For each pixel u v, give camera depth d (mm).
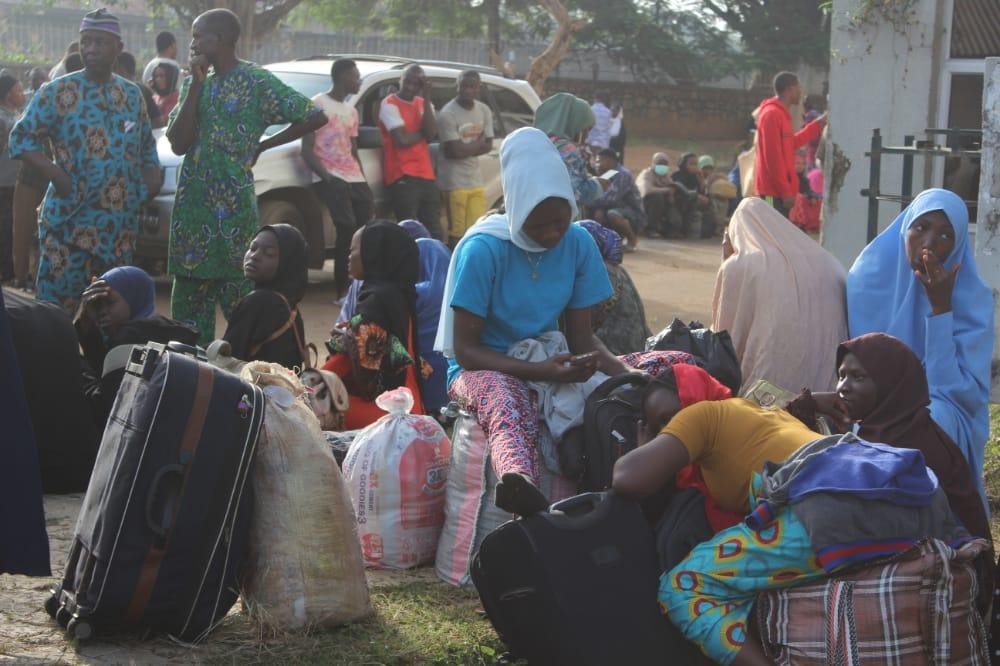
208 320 7133
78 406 5039
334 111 9602
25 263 9367
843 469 3365
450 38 32375
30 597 3898
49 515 4770
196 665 3443
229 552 3623
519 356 4297
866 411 3914
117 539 3445
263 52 29391
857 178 7652
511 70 13227
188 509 3496
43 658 3438
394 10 31125
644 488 3516
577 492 4191
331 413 5188
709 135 35906
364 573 3867
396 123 10336
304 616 3691
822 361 4875
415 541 4441
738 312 4945
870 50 7508
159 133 9922
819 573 3385
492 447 4070
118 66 10664
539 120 8375
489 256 4293
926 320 4520
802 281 4895
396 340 5301
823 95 34156
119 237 7219
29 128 6941
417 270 5434
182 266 6961
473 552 4172
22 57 22641
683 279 12156
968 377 4520
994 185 5254
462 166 10969
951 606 3316
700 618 3422
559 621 3412
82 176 7039
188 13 24203
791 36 35500
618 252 5770
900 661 3277
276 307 5500
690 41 35719
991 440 6145
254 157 6941
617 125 23328
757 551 3410
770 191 10750
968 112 7402
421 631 3779
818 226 15344
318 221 9953
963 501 3930
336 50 30406
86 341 5660
